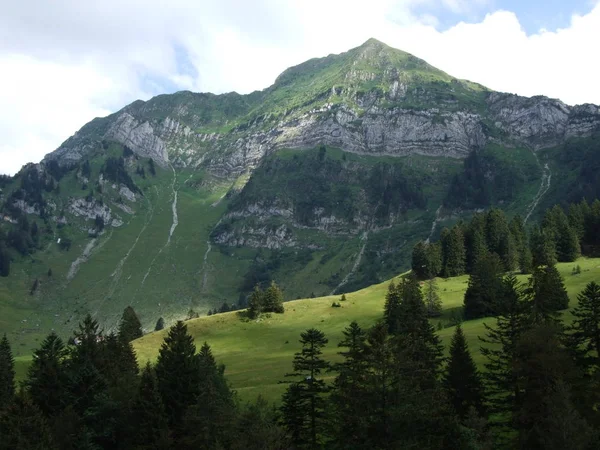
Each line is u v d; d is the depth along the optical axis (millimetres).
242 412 51812
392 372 46906
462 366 58188
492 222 176250
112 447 62688
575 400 48469
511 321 58406
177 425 60469
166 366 67812
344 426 48188
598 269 139375
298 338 130875
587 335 56281
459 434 46094
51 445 53094
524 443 47906
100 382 70625
